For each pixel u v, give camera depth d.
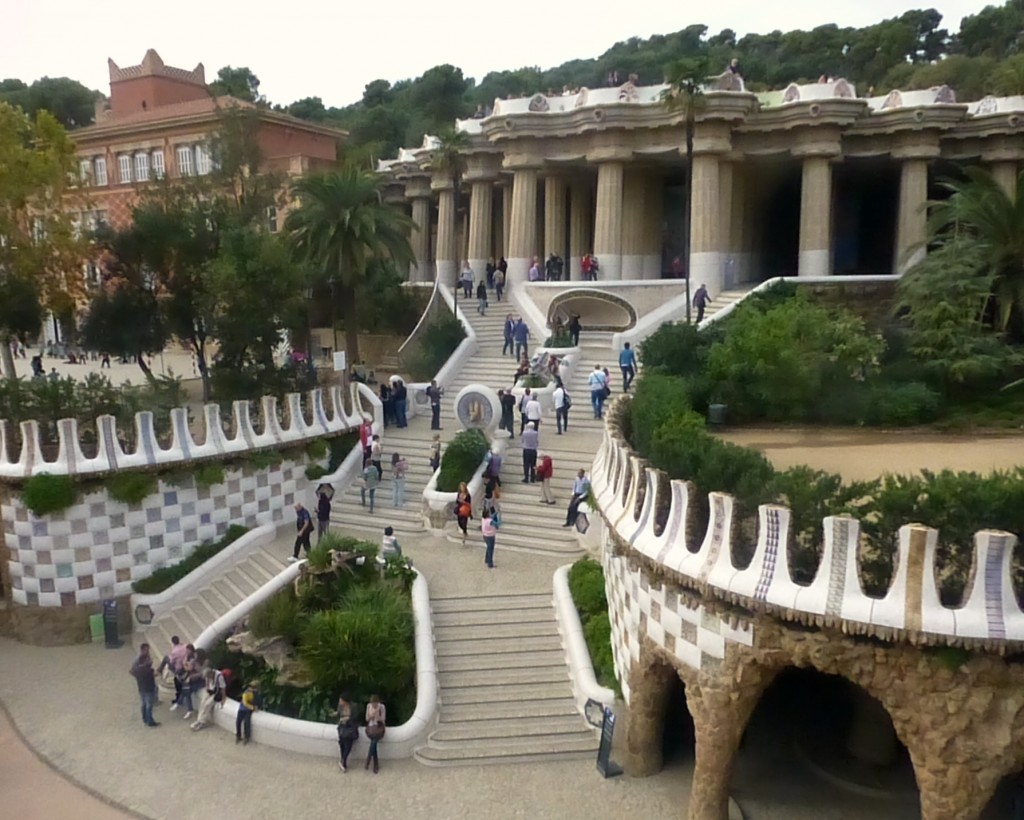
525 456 30.80
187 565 29.27
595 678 20.80
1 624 28.75
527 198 48.56
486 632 23.25
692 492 16.80
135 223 37.16
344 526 30.34
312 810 18.27
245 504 30.72
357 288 46.12
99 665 26.27
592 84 100.31
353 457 33.56
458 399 32.88
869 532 14.49
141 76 70.44
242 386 34.03
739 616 15.52
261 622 23.80
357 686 21.64
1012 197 35.38
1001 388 29.83
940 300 31.61
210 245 37.34
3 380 29.44
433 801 18.44
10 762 20.67
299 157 58.66
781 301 37.75
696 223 43.88
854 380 28.59
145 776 19.81
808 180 44.94
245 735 21.16
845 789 18.42
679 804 18.02
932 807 14.19
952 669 13.66
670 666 18.12
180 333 38.12
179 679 22.61
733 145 45.78
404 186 62.75
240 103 57.25
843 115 43.19
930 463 21.66
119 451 28.25
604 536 22.78
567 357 38.28
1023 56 68.00
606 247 46.16
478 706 21.06
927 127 45.00
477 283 53.50
